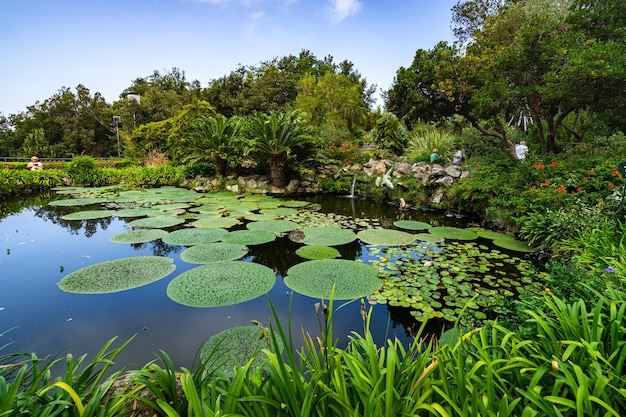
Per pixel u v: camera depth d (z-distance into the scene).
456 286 3.00
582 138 8.22
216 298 2.79
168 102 27.34
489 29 8.71
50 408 0.91
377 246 4.30
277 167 9.72
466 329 2.01
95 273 3.31
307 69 29.53
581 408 0.83
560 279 1.84
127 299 2.77
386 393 0.94
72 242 4.54
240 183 10.17
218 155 10.39
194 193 9.68
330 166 10.34
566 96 5.27
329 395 0.99
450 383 1.14
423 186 7.38
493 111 6.36
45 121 30.31
